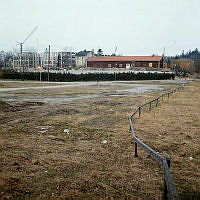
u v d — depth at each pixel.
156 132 12.66
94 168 7.58
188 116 17.78
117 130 12.77
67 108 20.23
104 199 5.73
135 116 17.17
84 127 13.29
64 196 5.77
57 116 16.45
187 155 9.30
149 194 6.04
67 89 39.25
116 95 32.00
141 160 8.43
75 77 64.94
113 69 92.56
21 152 8.84
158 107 22.23
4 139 10.51
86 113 18.02
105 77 68.69
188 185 6.67
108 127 13.44
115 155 8.88
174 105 23.84
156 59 98.25
